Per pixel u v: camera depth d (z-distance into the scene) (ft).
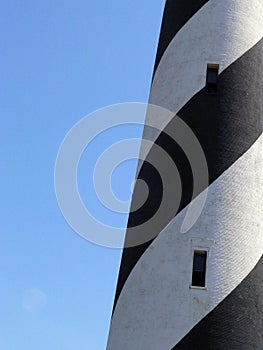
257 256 61.31
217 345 56.34
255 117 66.28
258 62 69.46
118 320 61.82
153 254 61.87
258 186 63.87
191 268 59.98
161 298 59.47
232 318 57.72
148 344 58.08
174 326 57.82
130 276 62.75
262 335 58.03
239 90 66.90
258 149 65.26
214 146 63.93
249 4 72.28
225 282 59.26
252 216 62.44
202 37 69.92
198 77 67.77
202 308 58.18
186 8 73.15
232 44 69.10
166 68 71.31
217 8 71.20
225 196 62.18
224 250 60.39
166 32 74.54
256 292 59.62
